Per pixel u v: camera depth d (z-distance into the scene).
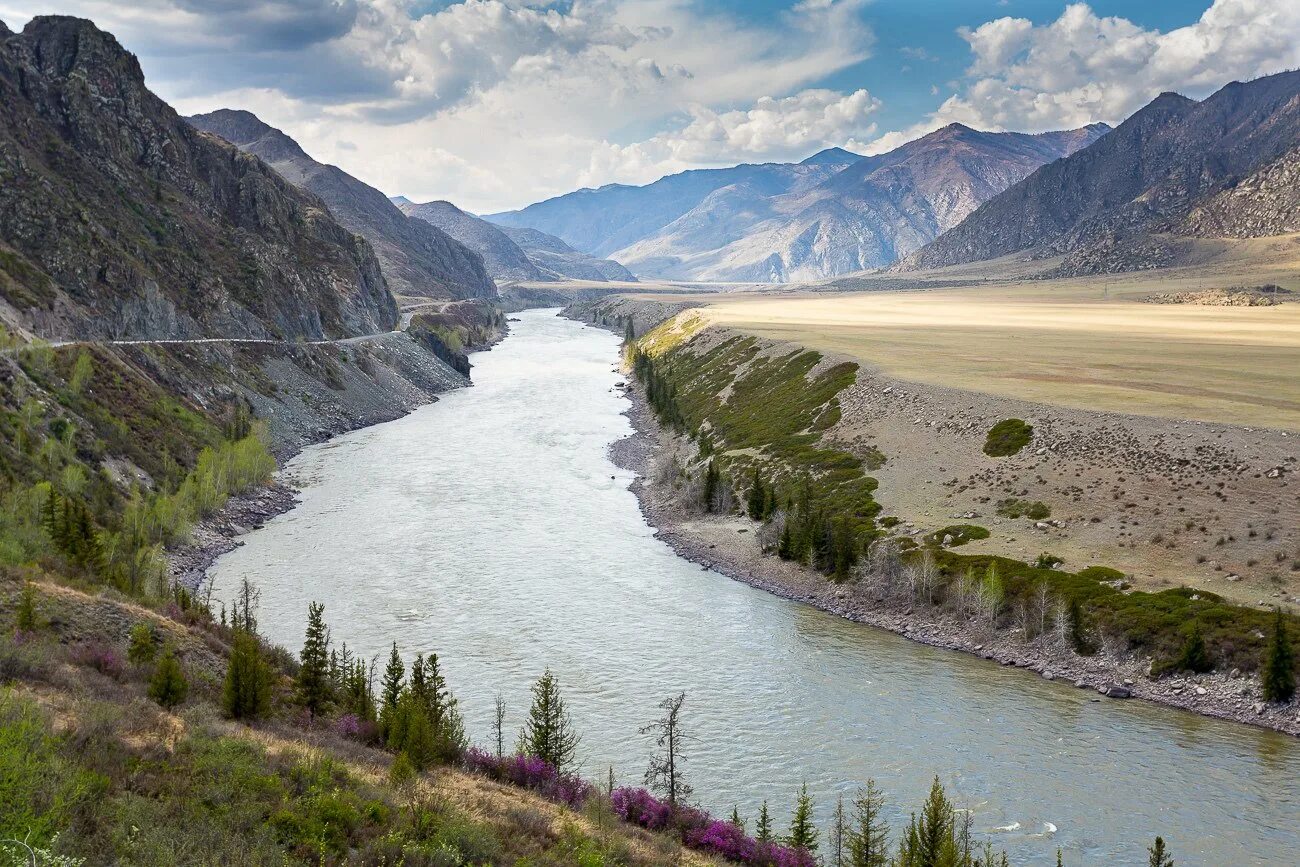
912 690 59.28
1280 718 53.88
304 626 66.19
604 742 50.97
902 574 74.75
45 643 39.41
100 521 75.25
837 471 102.56
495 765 41.19
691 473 116.06
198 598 69.62
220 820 24.80
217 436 116.00
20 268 117.56
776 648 66.19
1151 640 61.44
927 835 35.97
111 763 26.73
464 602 73.12
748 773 48.28
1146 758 50.19
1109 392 106.69
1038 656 63.94
